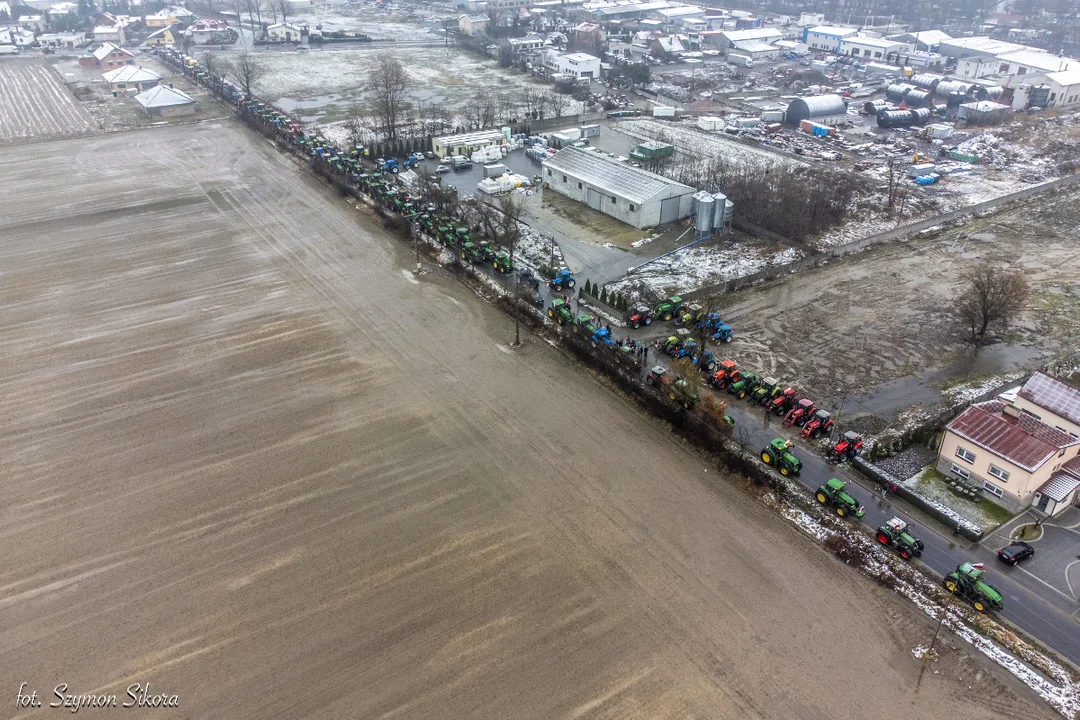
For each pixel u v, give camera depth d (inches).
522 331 2058.3
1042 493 1405.0
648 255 2527.1
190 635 1137.4
